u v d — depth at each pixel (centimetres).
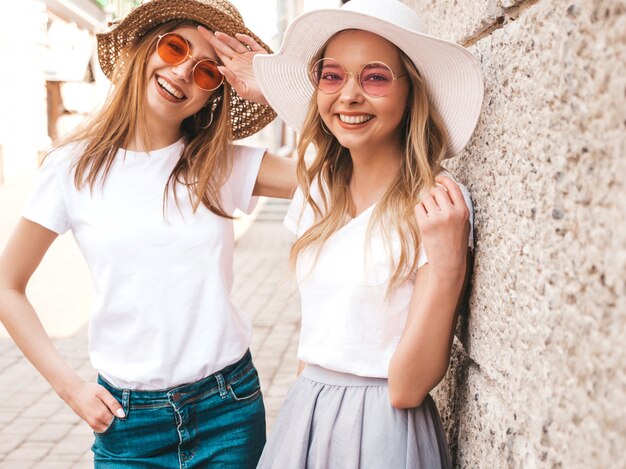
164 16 206
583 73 107
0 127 1698
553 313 116
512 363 136
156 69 203
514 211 137
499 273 146
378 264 161
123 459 204
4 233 1015
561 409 112
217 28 208
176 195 202
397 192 165
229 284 213
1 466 382
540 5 127
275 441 180
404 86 168
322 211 185
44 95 1903
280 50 184
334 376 170
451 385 196
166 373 199
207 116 221
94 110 212
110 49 227
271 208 1262
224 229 209
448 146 175
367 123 167
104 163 204
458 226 148
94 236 199
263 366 522
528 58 132
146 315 198
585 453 103
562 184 114
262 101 212
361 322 164
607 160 99
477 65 156
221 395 204
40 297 730
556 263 116
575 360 108
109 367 201
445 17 222
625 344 93
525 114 133
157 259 199
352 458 159
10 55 1747
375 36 163
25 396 478
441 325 150
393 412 161
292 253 178
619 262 95
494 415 149
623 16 95
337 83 166
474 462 164
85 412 202
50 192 201
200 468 206
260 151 223
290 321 639
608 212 98
